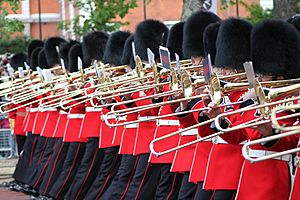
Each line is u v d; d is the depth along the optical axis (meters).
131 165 15.99
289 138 11.12
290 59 12.00
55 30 45.88
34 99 21.67
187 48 14.90
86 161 18.09
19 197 21.34
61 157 19.67
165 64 13.98
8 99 23.02
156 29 17.12
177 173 14.76
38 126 21.14
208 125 12.33
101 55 20.00
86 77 18.58
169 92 13.23
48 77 19.38
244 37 13.13
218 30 13.66
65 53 21.92
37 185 20.86
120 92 14.76
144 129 15.55
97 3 27.61
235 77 12.42
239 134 11.77
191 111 12.21
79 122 18.81
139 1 37.12
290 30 12.04
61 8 45.19
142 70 15.39
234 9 35.81
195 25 14.83
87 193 17.70
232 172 12.33
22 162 22.08
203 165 13.13
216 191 12.48
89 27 27.75
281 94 10.10
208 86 11.84
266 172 11.37
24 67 26.22
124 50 17.86
